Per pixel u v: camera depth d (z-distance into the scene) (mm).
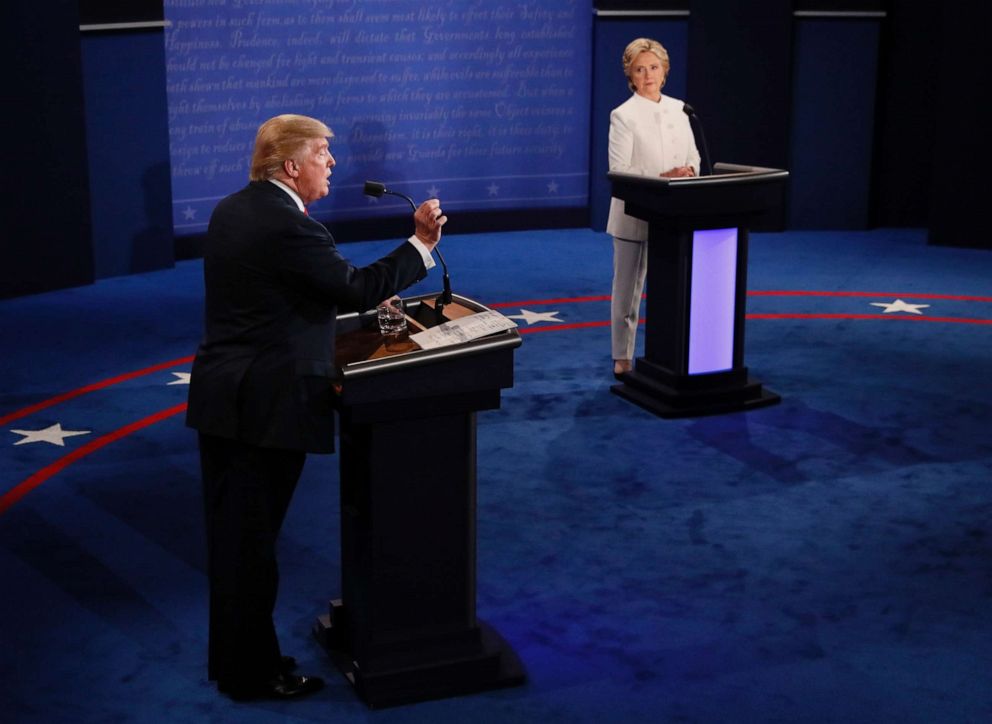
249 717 3529
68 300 8367
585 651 3893
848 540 4699
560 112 10438
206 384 3396
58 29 8219
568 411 6188
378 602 3541
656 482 5277
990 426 5961
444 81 10062
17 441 5777
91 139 8617
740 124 10367
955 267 9406
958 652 3873
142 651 3908
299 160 3406
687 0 10148
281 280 3338
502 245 10133
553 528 4816
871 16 10258
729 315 6176
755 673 3752
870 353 7191
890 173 10812
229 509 3461
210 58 9250
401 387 3338
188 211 9477
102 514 4957
